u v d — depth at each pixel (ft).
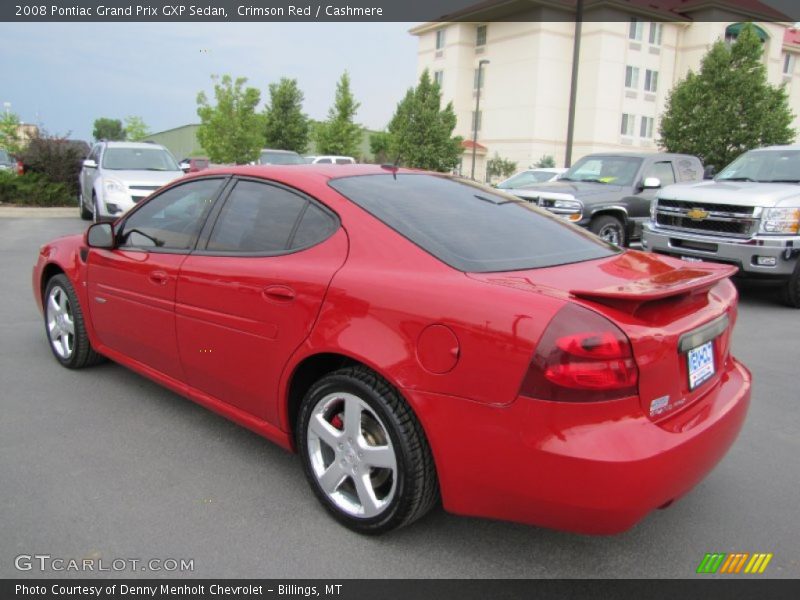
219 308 11.00
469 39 156.15
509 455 7.70
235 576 8.59
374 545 9.31
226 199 11.91
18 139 87.51
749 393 9.79
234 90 86.48
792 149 30.19
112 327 14.02
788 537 9.77
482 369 7.82
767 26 150.41
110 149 46.80
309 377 10.24
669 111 88.74
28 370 16.08
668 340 7.93
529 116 144.36
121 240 13.78
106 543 9.19
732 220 25.76
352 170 11.54
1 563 8.71
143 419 13.35
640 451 7.36
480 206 11.18
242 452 12.03
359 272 9.30
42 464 11.36
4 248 35.45
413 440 8.64
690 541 9.62
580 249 10.44
